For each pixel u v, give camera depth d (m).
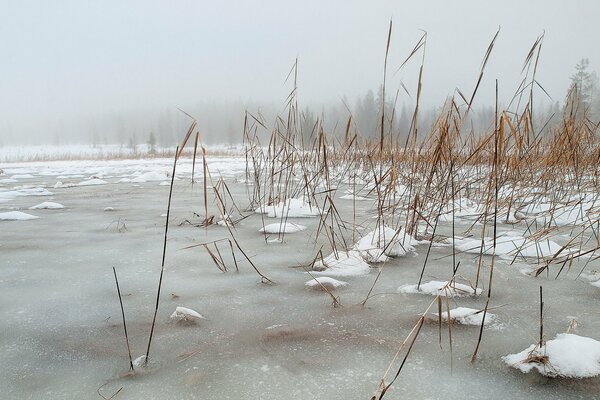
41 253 2.17
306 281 1.75
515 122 2.13
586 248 2.27
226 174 8.45
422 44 1.94
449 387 0.96
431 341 1.20
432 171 2.41
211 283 1.72
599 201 3.13
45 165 16.38
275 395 0.94
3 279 1.75
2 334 1.25
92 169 11.98
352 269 1.92
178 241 2.46
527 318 1.36
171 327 1.30
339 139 4.63
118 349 1.15
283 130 3.24
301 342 1.20
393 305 1.49
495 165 1.48
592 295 1.58
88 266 1.94
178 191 5.40
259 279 1.77
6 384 0.98
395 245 2.19
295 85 3.01
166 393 0.95
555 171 3.31
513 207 3.32
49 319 1.35
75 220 3.20
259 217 3.38
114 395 0.94
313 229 2.87
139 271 1.87
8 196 4.98
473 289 1.63
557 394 0.93
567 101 3.12
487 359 1.09
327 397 0.93
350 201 4.25
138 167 12.62
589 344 1.08
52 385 0.98
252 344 1.19
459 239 2.51
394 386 0.97
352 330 1.28
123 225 2.86
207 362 1.08
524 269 1.92
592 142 3.43
